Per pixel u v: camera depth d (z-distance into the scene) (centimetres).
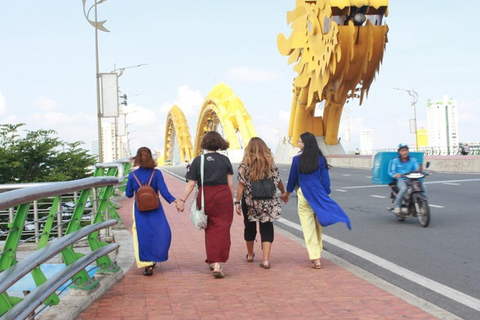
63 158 2675
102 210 712
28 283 835
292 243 972
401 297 581
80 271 570
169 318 515
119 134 5100
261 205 745
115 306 560
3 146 2589
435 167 3528
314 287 633
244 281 672
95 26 2780
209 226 704
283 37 6269
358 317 509
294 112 6831
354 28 4775
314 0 5631
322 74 5247
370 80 5375
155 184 741
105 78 2383
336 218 714
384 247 925
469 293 619
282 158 7238
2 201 352
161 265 795
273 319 508
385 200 1717
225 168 707
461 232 1042
